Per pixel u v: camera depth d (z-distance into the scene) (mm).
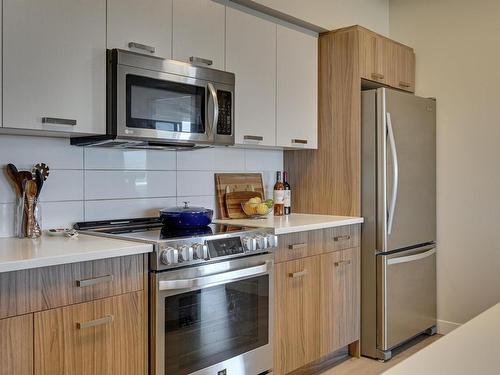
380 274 3088
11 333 1576
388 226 3072
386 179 3059
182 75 2338
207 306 2166
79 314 1749
